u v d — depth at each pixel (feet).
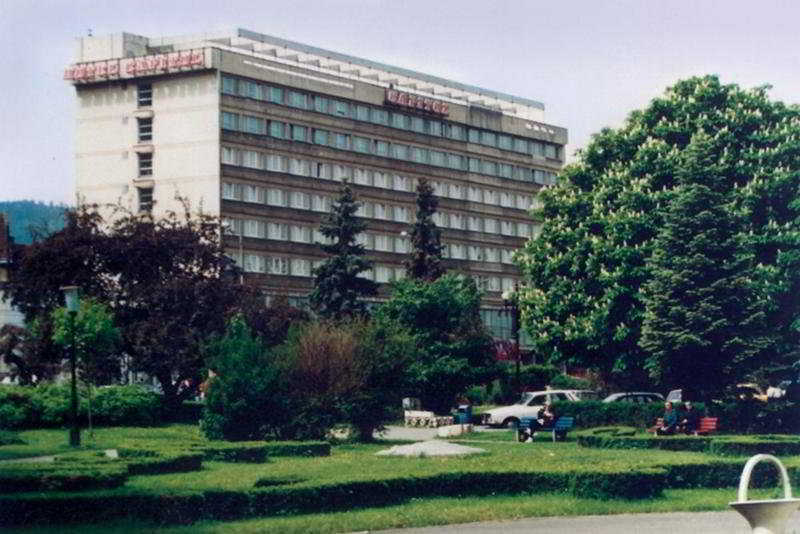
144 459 134.62
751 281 220.02
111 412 235.40
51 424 228.02
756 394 252.62
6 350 298.97
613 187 261.44
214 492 105.91
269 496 108.58
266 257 434.30
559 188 274.77
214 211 419.33
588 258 259.19
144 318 279.90
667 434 198.29
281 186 440.86
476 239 521.65
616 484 121.70
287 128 444.96
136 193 430.20
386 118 483.92
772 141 252.21
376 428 205.77
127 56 437.58
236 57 428.15
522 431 210.18
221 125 422.00
